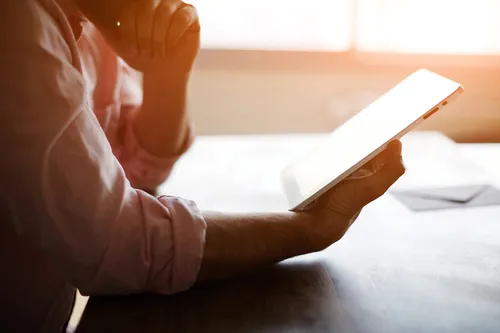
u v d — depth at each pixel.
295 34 1.81
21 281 0.65
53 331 0.72
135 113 1.01
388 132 0.68
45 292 0.68
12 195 0.55
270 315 0.59
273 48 1.82
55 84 0.54
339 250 0.75
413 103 0.71
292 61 1.83
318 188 0.70
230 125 1.87
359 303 0.61
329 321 0.58
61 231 0.56
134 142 0.99
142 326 0.57
